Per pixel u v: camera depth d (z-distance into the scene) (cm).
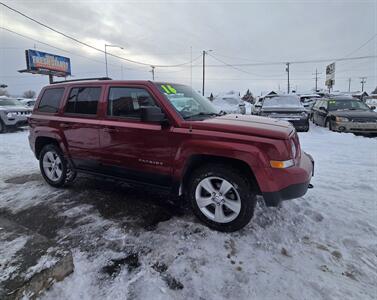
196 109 365
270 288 219
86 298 207
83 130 388
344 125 997
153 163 332
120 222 326
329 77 4625
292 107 1092
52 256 241
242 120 331
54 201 391
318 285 221
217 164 300
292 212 344
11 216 348
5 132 1138
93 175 403
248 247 274
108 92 370
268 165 272
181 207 367
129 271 239
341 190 420
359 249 269
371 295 211
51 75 2708
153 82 345
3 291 200
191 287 221
